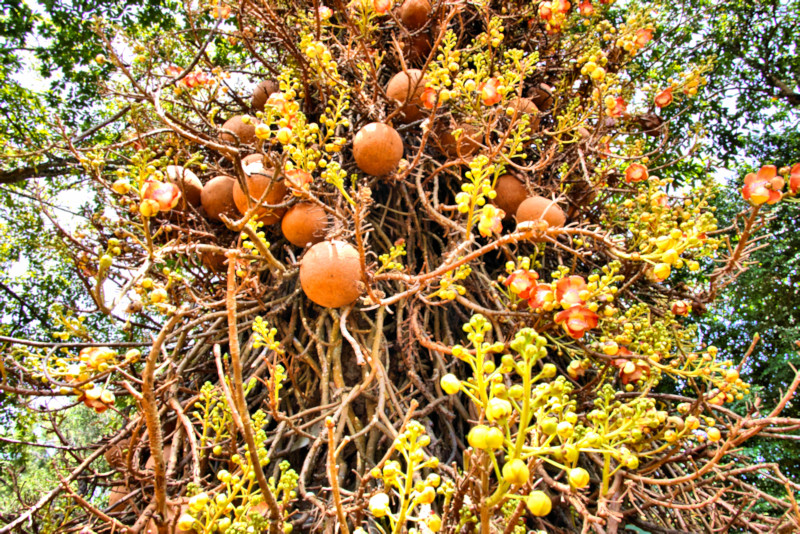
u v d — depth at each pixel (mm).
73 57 3719
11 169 3260
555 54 2645
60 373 1152
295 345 2137
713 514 1649
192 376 2346
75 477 1618
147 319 2156
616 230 2289
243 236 1532
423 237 2338
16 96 3602
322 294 1708
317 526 1511
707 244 1570
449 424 1938
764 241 4152
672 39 3645
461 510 990
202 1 2418
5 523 1593
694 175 3900
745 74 4699
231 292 855
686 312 1743
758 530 1517
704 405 1542
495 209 1210
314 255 1734
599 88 1881
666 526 1900
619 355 1611
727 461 1924
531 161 2477
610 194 2533
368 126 1986
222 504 1028
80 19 3607
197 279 2170
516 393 759
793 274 4094
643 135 2721
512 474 698
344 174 1311
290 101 1556
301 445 1897
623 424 1021
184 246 1330
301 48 1909
